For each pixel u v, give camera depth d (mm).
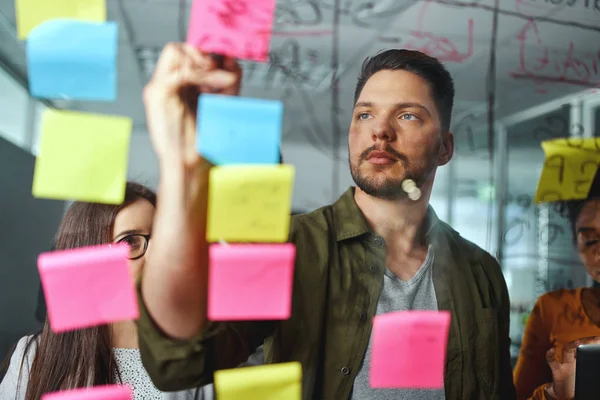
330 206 706
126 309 502
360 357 638
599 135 774
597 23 764
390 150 657
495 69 768
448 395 662
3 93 1426
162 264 504
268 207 494
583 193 658
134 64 898
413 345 555
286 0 733
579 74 775
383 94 662
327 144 778
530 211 769
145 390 659
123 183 494
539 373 780
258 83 773
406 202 677
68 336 653
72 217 672
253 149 494
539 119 770
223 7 516
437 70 678
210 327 530
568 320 771
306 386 626
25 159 1275
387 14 761
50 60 483
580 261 777
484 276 715
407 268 684
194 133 509
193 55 516
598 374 567
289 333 629
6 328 1194
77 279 493
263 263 499
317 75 781
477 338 686
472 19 764
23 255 1256
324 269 656
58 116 485
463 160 760
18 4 478
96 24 489
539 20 761
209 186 509
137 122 897
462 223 756
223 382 503
